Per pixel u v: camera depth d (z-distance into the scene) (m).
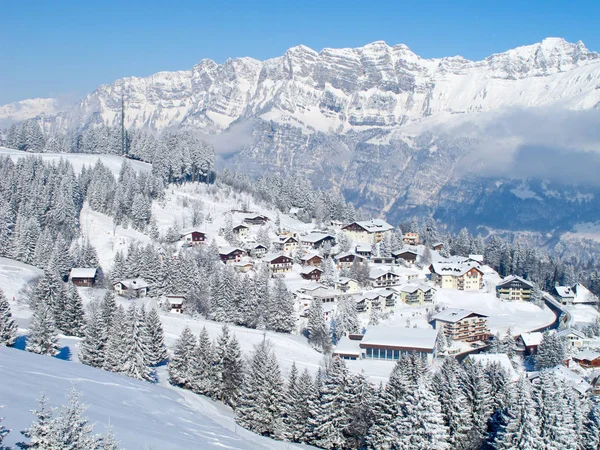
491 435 81.69
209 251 193.75
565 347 145.75
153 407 66.31
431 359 134.25
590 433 79.19
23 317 132.75
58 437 35.59
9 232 182.62
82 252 183.62
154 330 107.19
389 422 76.62
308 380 84.94
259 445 66.62
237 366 95.44
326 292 174.38
